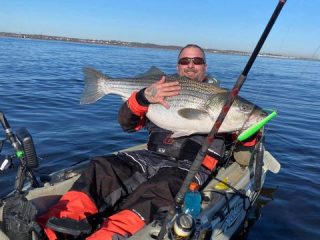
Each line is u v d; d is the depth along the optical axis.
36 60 9.41
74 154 2.21
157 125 1.31
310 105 4.68
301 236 1.52
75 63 9.17
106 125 2.86
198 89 1.25
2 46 15.71
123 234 1.03
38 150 2.23
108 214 1.21
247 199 1.42
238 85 1.01
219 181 1.37
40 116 3.07
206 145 1.00
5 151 2.10
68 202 1.11
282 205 1.76
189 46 1.54
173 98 1.25
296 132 3.10
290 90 6.19
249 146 1.43
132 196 1.14
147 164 1.29
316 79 9.05
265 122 1.26
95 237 1.02
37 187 1.27
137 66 9.13
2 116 1.16
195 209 1.07
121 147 2.38
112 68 8.20
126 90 1.41
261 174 1.55
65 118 3.04
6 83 4.93
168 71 8.13
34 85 4.91
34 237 0.97
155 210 1.08
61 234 1.02
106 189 1.20
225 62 14.37
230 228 1.30
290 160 2.38
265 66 13.45
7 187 1.67
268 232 1.53
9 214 0.97
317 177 2.12
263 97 5.10
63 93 4.30
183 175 1.21
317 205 1.78
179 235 0.93
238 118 1.24
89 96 1.48
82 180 1.17
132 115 1.30
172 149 1.32
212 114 1.24
